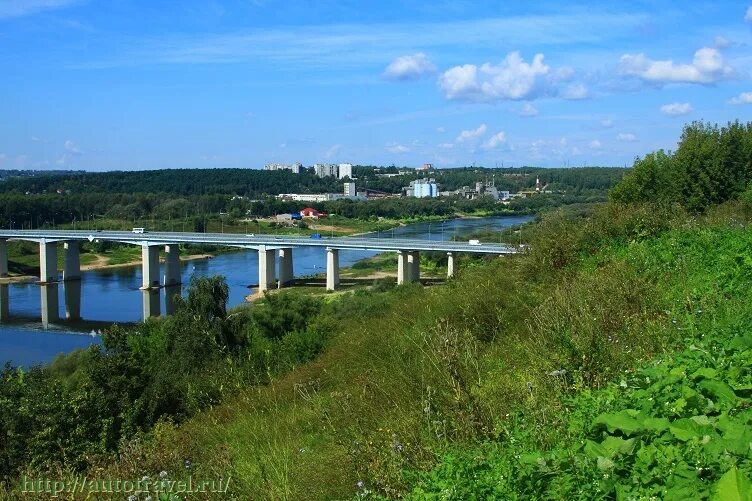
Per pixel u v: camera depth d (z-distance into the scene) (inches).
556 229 565.6
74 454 538.3
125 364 804.6
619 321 304.3
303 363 581.6
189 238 3767.2
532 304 400.5
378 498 193.0
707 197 1295.5
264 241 3526.1
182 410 652.1
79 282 3956.7
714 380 177.9
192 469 283.0
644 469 137.7
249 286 3592.5
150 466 297.1
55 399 641.6
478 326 390.0
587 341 261.0
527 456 158.7
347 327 601.0
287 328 1369.3
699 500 116.0
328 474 239.1
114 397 693.3
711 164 1296.8
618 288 358.6
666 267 438.6
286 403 391.5
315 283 3550.7
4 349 2331.4
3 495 315.9
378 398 302.2
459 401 235.3
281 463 266.8
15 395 727.7
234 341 1053.2
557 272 493.4
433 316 421.4
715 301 317.4
